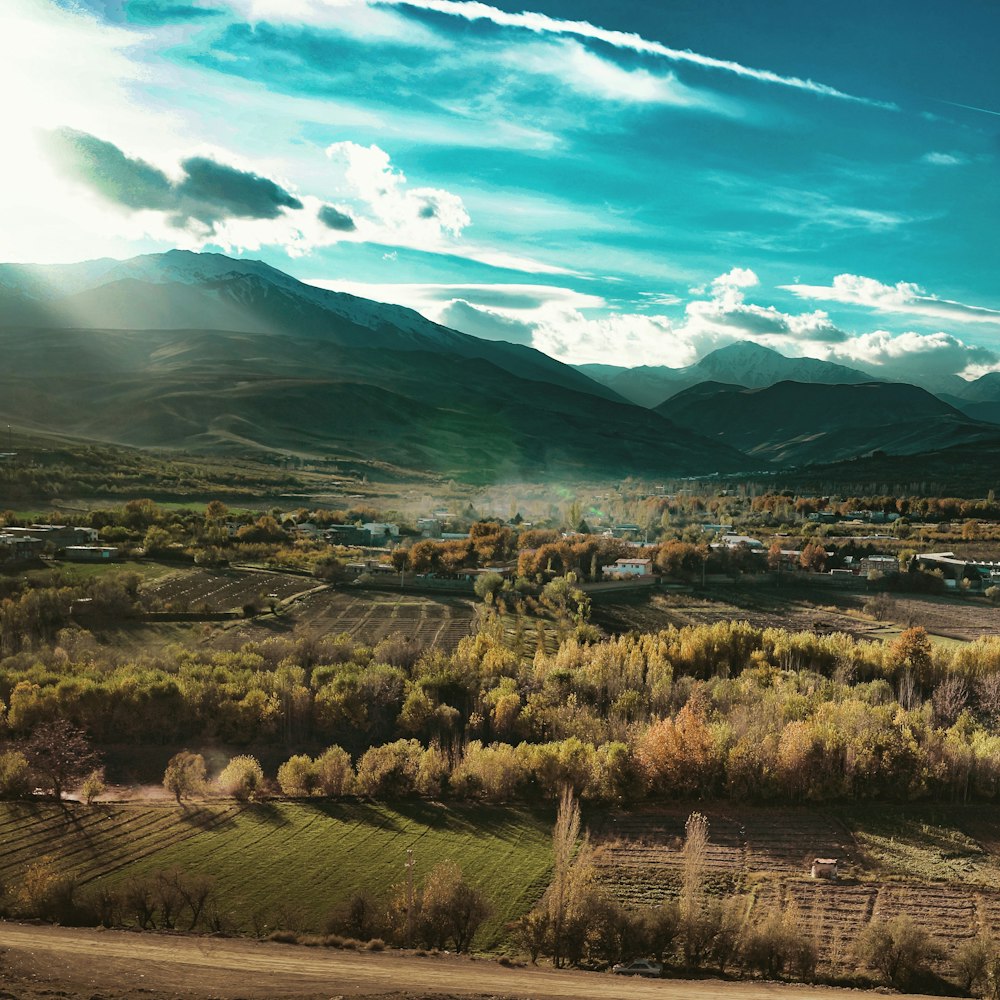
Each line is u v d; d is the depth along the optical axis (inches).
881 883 4074.8
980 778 4990.2
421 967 3006.9
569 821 4399.6
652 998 2795.3
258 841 4384.8
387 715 5925.2
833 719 5472.4
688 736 5054.1
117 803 4813.0
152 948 2955.2
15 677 5984.3
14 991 2244.1
